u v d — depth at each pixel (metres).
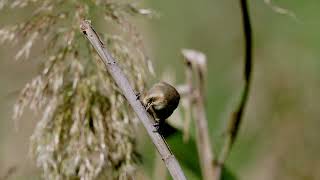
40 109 2.40
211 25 4.50
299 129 3.96
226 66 4.31
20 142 3.40
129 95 2.19
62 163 2.39
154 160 2.69
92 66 2.41
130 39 2.40
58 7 2.40
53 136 2.39
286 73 4.30
